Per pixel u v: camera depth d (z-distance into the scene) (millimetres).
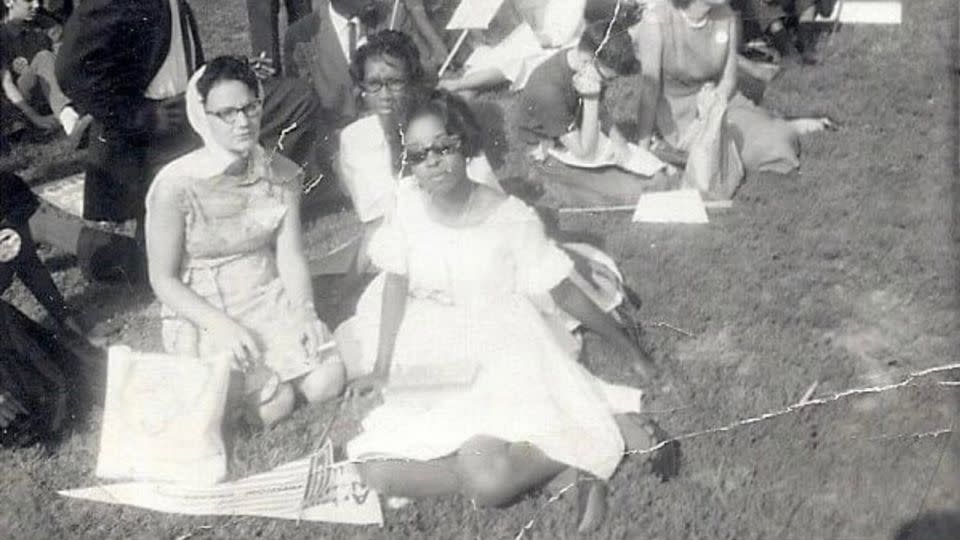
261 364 2699
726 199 3236
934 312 2908
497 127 3184
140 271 2900
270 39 2908
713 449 2637
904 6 3707
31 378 2695
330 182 2859
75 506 2607
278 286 2752
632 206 3143
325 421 2711
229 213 2641
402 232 2568
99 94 2734
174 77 2807
